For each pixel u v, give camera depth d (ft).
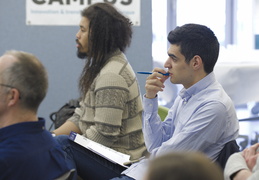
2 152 6.36
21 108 6.81
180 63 9.20
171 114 10.29
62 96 17.29
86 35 11.66
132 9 16.76
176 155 3.40
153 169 3.30
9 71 6.72
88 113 11.26
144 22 16.87
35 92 6.81
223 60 17.61
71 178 7.00
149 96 9.87
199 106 9.11
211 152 9.11
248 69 16.42
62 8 16.88
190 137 8.97
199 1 29.43
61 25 16.94
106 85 10.68
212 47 9.11
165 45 28.81
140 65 17.02
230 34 30.25
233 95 16.47
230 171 7.53
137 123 11.11
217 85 9.33
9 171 6.31
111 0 16.69
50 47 17.04
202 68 9.20
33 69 6.82
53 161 6.83
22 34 16.93
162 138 10.08
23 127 6.63
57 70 17.15
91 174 10.67
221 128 8.98
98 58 11.36
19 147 6.46
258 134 21.72
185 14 29.32
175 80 9.37
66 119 13.73
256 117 22.03
